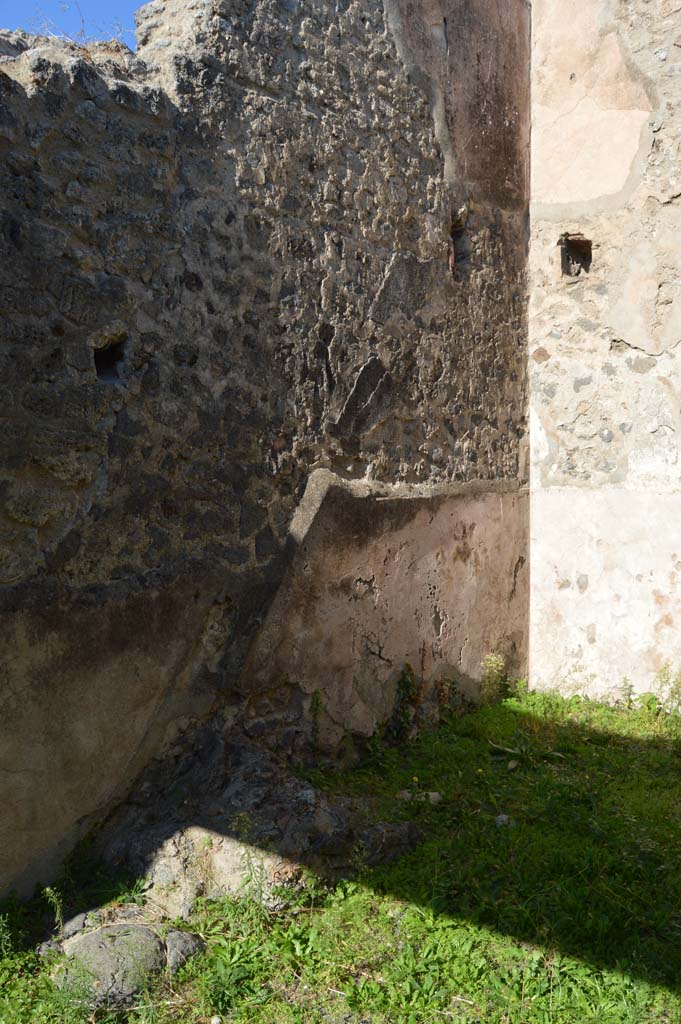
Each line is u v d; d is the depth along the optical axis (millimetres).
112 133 3121
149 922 2990
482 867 3369
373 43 4316
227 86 3545
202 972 2783
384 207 4379
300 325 3910
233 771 3543
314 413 4020
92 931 2912
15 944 2824
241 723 3779
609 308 5414
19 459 2889
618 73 5316
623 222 5348
